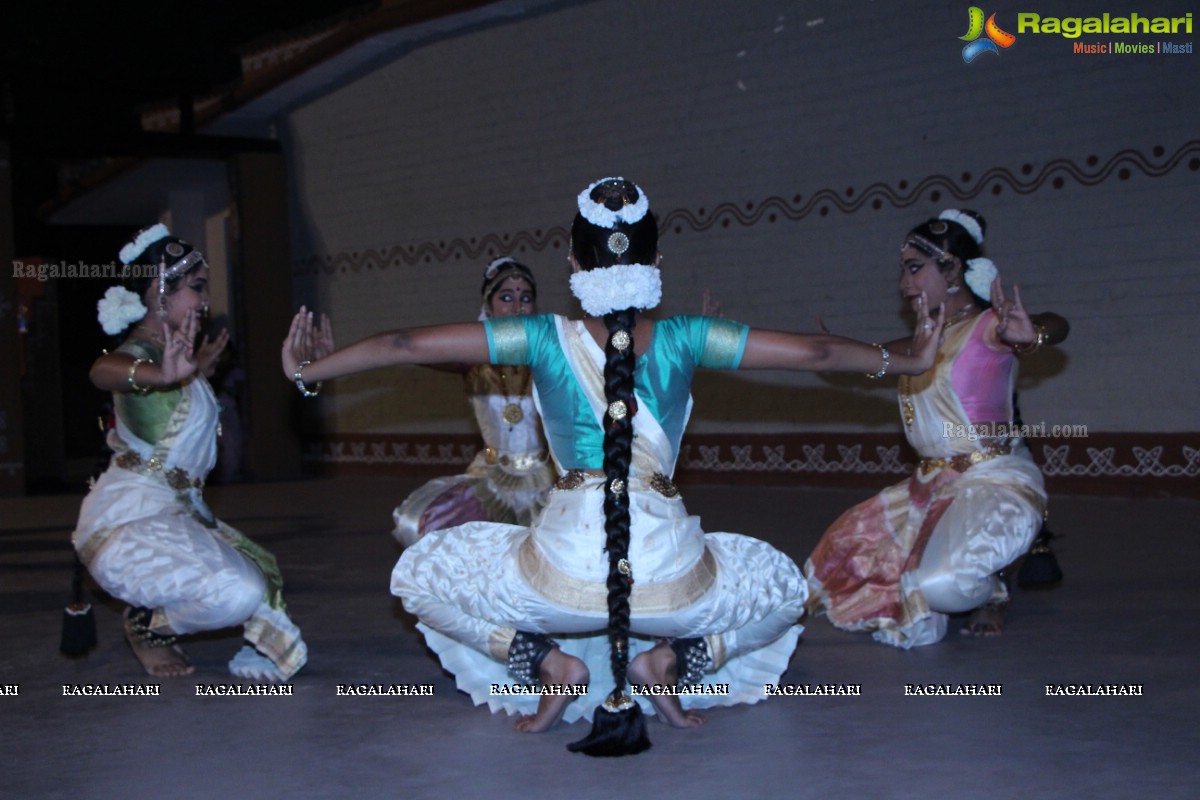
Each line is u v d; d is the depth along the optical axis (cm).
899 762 289
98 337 2070
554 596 305
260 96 1329
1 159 1222
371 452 1339
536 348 309
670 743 312
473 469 516
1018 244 905
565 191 1160
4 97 1305
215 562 381
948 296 454
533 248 1187
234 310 1450
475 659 354
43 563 725
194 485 408
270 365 1361
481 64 1209
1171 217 836
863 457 992
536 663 324
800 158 1012
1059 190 882
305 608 533
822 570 457
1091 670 379
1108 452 873
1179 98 828
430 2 1174
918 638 419
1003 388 443
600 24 1123
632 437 303
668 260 1097
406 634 470
